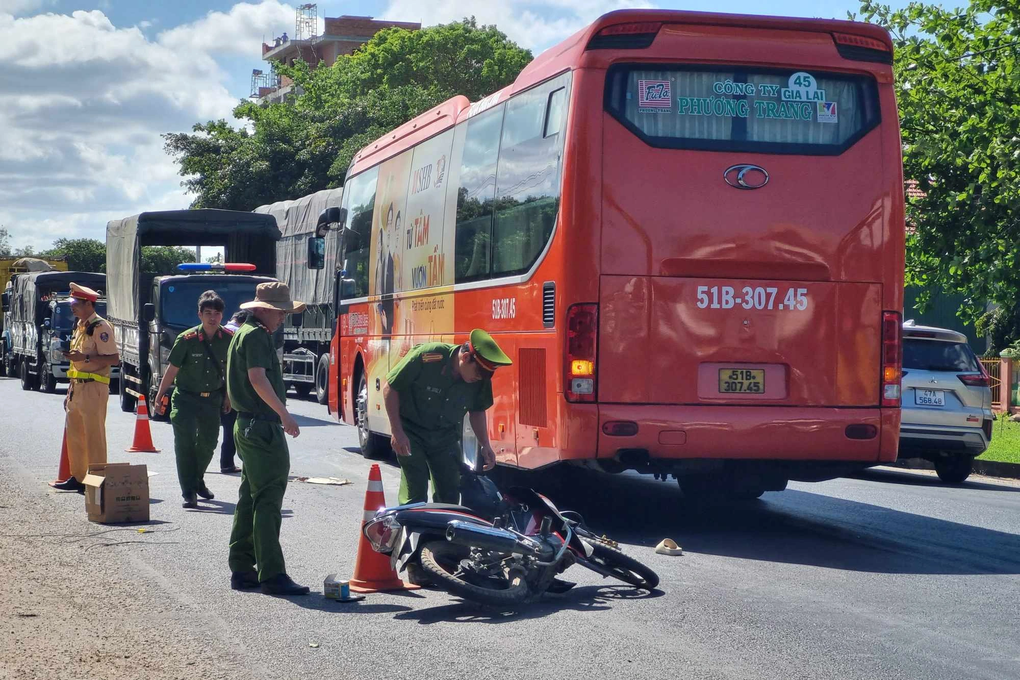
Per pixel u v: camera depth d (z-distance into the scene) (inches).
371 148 633.6
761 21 365.4
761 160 364.5
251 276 872.3
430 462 304.3
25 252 3693.4
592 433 354.3
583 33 364.5
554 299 363.9
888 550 357.1
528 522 283.6
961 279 790.5
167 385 426.0
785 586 299.0
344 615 261.9
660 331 358.0
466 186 459.8
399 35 2672.2
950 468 595.5
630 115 359.9
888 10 847.1
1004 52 809.5
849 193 369.1
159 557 331.0
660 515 430.6
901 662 225.8
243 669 218.8
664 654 229.8
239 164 2150.6
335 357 674.2
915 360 581.3
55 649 232.2
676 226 359.3
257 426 280.2
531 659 225.8
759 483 431.8
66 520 394.6
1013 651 235.5
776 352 363.9
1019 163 736.3
